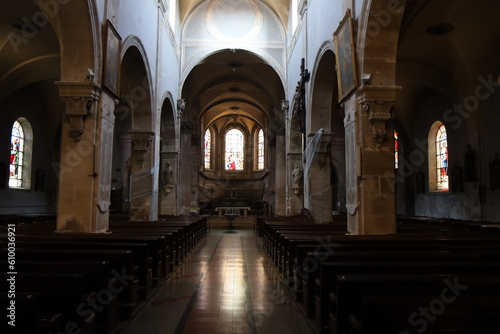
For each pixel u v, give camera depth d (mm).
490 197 16359
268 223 13102
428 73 17984
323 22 13648
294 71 19812
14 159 19594
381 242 6539
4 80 16750
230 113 39750
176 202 21250
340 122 28719
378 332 2783
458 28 14484
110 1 10172
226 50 22688
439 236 7934
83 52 9141
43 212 21578
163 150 21094
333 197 28922
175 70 20969
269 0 22406
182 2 21984
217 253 13086
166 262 8523
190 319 5668
